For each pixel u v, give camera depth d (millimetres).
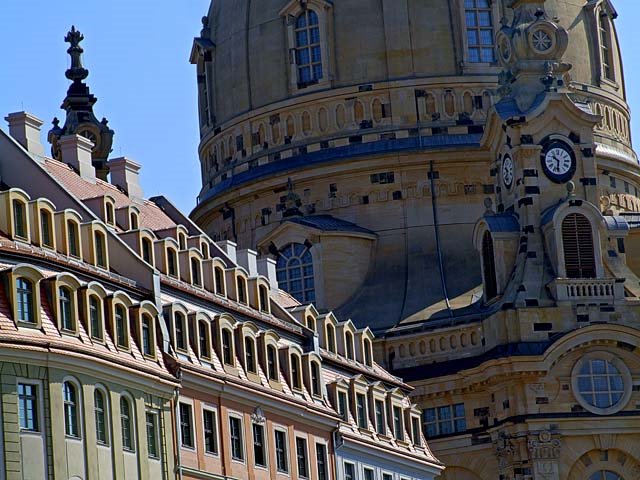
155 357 181625
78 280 170875
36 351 163625
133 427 175750
